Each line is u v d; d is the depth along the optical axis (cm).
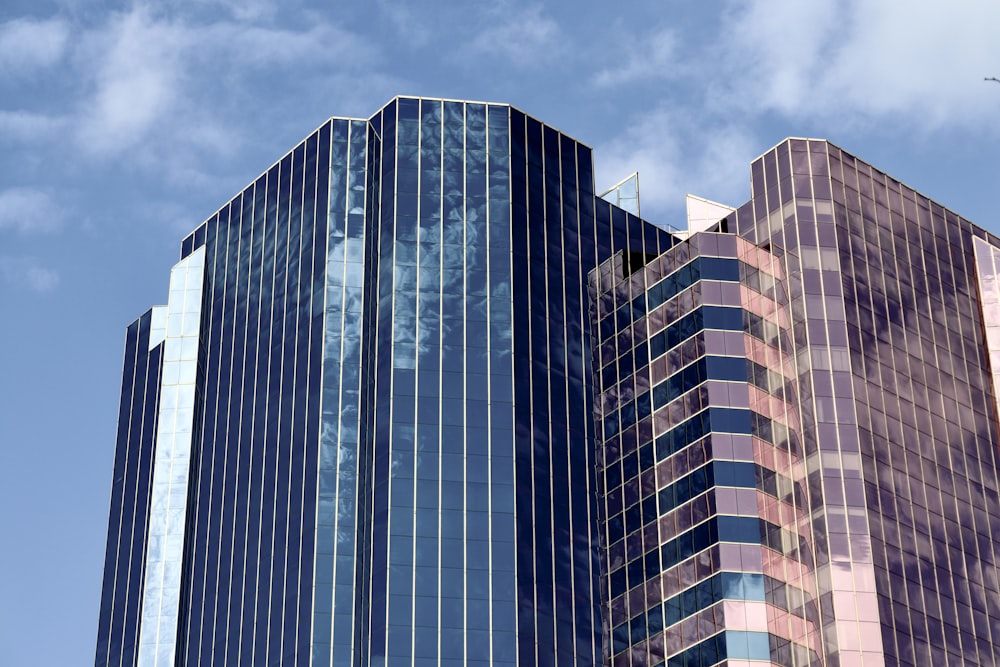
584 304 17762
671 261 17112
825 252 16875
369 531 16150
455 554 15888
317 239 17975
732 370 16250
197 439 18475
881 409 16312
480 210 17712
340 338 17262
